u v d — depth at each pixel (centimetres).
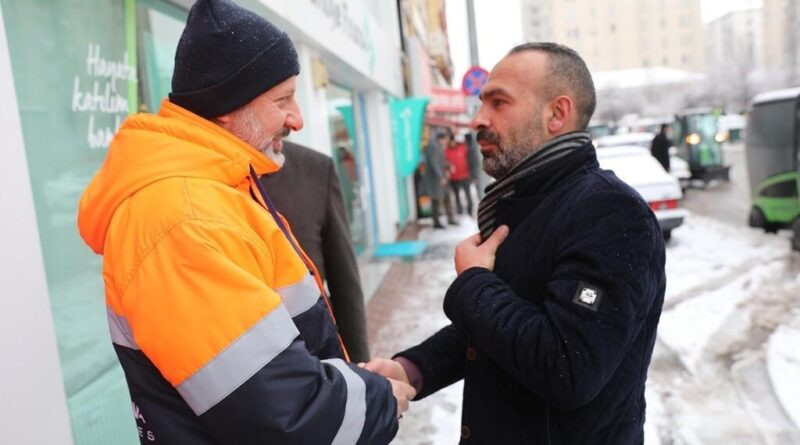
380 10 1055
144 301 98
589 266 120
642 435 142
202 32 112
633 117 4059
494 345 124
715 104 4166
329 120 732
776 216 809
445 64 2873
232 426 98
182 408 104
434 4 2588
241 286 99
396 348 471
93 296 219
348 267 218
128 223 103
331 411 105
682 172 1462
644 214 125
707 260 723
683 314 520
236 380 96
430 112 1562
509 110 141
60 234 204
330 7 595
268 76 117
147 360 105
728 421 328
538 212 136
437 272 738
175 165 106
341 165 776
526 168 139
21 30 195
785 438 307
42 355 170
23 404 162
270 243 111
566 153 137
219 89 113
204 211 102
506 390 136
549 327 118
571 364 115
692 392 366
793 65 3084
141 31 288
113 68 249
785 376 378
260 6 386
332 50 602
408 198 1279
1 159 162
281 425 98
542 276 130
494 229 149
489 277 131
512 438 135
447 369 163
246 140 118
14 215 165
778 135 782
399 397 128
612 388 131
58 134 209
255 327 98
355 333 218
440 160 1114
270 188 202
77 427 202
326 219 215
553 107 140
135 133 109
